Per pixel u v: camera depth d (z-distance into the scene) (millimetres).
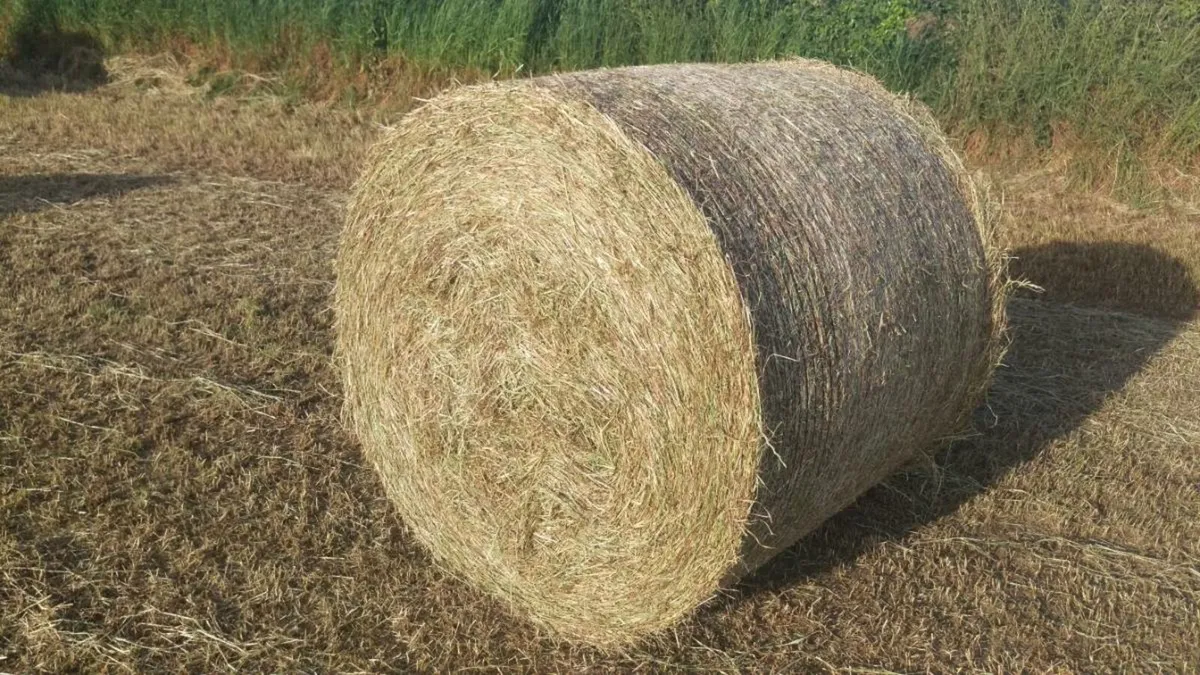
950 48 11836
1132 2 11297
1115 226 9852
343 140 11594
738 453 3613
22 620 4027
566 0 13320
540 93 3973
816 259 3867
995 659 4254
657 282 3709
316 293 7461
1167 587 4844
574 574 4172
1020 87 11250
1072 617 4594
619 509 3986
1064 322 8172
